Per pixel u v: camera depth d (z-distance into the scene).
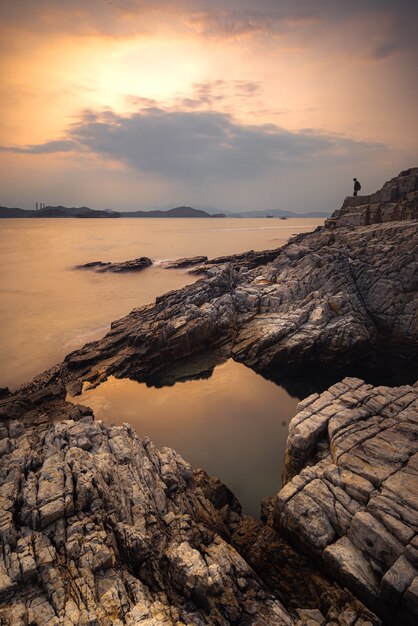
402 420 22.84
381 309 50.69
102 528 16.05
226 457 29.02
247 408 36.28
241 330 50.25
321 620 15.01
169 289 83.50
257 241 176.38
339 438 21.88
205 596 14.21
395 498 17.50
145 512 18.14
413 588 14.02
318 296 51.38
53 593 13.08
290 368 44.81
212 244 165.12
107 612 12.70
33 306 70.38
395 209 65.88
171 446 30.30
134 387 39.94
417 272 49.19
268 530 20.09
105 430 24.41
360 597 15.72
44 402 35.03
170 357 45.16
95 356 44.44
